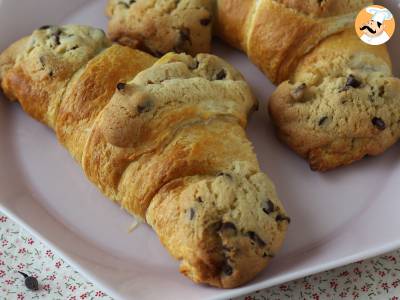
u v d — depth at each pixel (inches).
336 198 10.6
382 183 10.7
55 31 11.7
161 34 11.9
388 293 9.9
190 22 11.8
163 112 9.9
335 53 10.9
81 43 11.4
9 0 13.0
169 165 9.6
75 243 10.5
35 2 13.3
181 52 12.0
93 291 10.4
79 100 10.7
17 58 11.7
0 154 11.8
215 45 12.8
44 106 11.2
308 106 10.7
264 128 11.6
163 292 9.6
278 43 11.1
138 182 9.8
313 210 10.5
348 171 10.9
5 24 13.0
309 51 11.1
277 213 9.5
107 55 11.1
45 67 11.1
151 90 10.0
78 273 10.6
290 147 11.1
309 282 10.1
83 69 11.1
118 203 10.6
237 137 10.2
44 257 10.8
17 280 10.6
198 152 9.7
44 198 11.2
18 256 10.9
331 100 10.5
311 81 10.9
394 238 9.7
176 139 9.8
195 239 9.0
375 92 10.6
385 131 10.5
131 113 9.8
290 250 10.1
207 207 9.1
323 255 9.8
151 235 10.5
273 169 11.1
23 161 11.8
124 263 10.2
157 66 10.6
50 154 11.8
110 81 10.7
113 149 10.0
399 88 10.6
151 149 9.8
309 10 10.9
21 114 12.3
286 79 11.5
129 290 9.7
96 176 10.3
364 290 10.0
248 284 9.3
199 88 10.3
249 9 11.6
